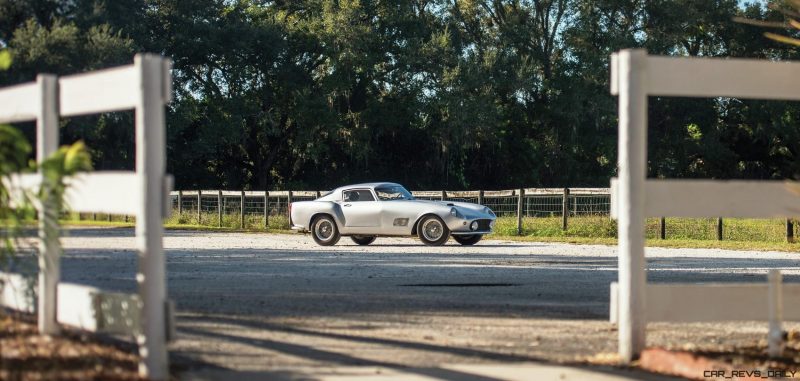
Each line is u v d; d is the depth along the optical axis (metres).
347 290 9.73
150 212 4.97
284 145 61.03
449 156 57.72
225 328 6.98
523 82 55.09
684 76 5.67
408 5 58.38
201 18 54.25
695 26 57.62
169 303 5.04
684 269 13.31
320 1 58.66
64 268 11.95
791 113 54.28
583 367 5.59
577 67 57.94
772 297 5.82
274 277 11.26
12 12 41.97
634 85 5.58
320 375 5.31
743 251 19.08
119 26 46.84
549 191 26.16
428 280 10.96
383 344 6.38
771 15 55.81
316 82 58.69
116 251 15.71
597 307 8.47
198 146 52.38
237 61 54.00
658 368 5.48
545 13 62.00
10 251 5.95
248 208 35.25
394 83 57.75
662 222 24.20
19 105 6.35
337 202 20.34
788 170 57.34
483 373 5.38
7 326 6.29
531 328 7.15
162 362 5.00
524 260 14.79
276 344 6.34
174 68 52.41
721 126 58.62
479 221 19.86
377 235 20.17
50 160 5.43
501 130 59.97
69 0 43.50
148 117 4.95
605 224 25.34
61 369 4.97
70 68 39.06
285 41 55.72
